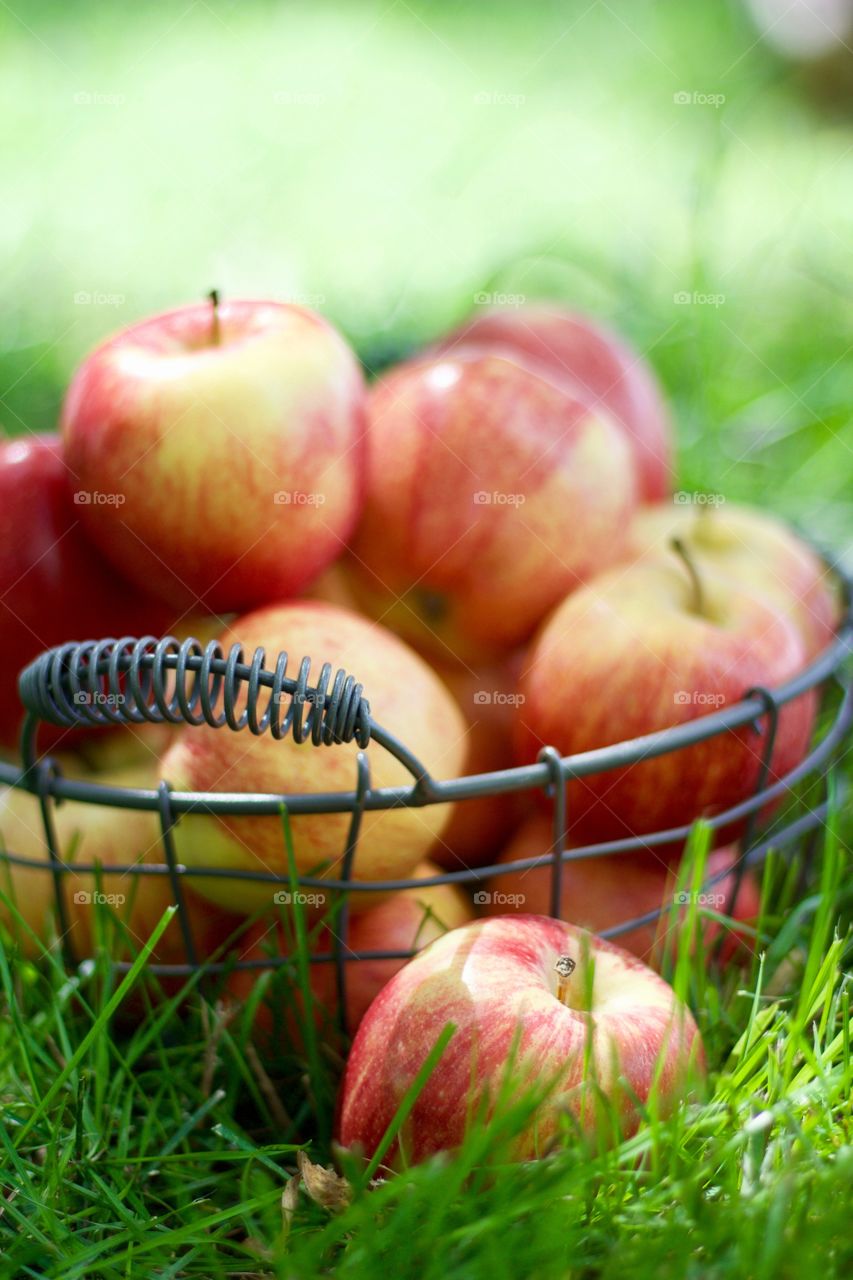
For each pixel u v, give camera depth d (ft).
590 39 5.73
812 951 1.63
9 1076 1.63
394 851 1.70
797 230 3.46
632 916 1.78
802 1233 1.42
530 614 1.89
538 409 1.88
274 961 1.66
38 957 1.77
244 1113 1.67
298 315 1.85
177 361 1.79
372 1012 1.58
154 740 1.81
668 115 4.70
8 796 1.80
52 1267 1.48
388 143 4.51
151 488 1.76
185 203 3.77
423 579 1.88
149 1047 1.71
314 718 1.56
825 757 1.89
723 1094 1.55
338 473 1.81
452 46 5.77
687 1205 1.46
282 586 1.82
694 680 1.77
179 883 1.67
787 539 2.01
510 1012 1.52
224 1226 1.54
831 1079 1.55
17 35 4.99
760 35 5.21
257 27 5.58
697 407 2.60
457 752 1.76
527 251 3.35
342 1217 1.45
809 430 2.68
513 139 4.45
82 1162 1.57
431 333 3.08
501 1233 1.46
